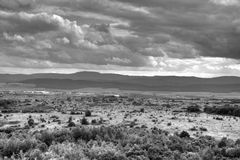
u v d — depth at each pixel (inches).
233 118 3735.2
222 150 1306.6
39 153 1019.3
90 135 1445.6
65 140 1341.0
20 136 1405.0
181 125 2945.4
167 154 1161.4
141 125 2913.4
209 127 2844.5
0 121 3179.1
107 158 1028.5
